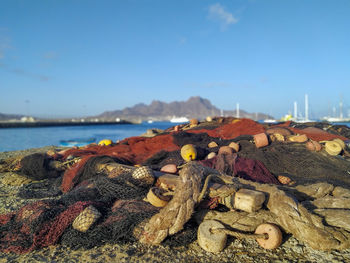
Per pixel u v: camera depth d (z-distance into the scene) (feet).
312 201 3.39
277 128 6.93
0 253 3.07
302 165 5.13
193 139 7.29
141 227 3.12
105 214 3.44
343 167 5.12
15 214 3.73
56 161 6.57
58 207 3.60
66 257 2.96
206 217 3.27
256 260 2.79
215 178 3.57
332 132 8.11
